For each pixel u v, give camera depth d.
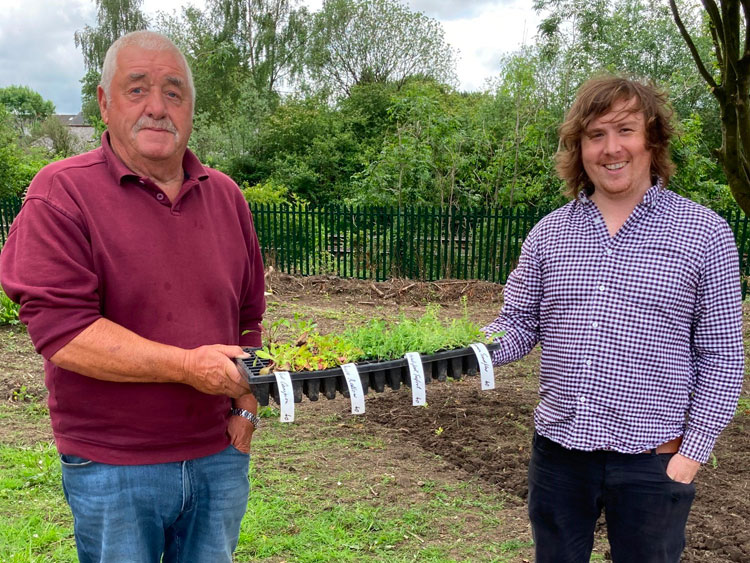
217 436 2.03
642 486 2.01
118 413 1.85
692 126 11.73
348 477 3.94
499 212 12.42
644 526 2.02
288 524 3.40
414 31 32.50
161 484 1.92
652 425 2.00
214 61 32.34
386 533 3.32
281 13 34.03
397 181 13.09
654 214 2.01
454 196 13.21
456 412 5.00
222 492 2.07
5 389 5.51
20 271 1.72
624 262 2.00
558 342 2.12
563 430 2.10
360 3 32.44
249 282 2.28
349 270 11.86
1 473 3.93
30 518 3.39
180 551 2.14
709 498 3.59
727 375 1.95
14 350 6.75
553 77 14.13
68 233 1.75
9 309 7.59
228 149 26.28
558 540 2.16
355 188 14.53
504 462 4.09
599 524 3.42
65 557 3.05
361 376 2.08
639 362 1.99
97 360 1.73
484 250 11.39
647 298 1.97
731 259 1.96
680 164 11.55
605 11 15.19
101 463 1.86
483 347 2.19
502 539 3.28
